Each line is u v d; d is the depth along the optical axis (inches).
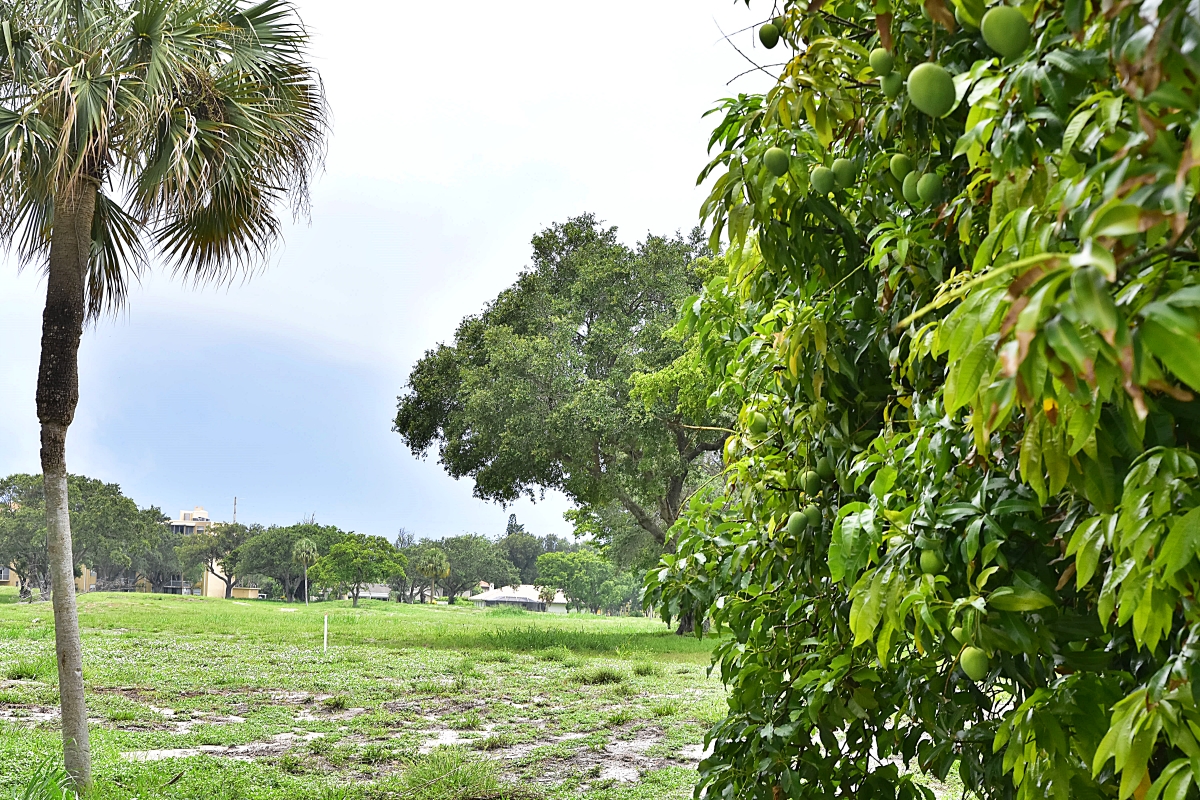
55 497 235.6
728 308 118.5
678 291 844.0
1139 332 27.9
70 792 216.1
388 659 657.0
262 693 465.4
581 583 3149.6
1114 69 37.6
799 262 81.4
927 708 88.3
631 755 319.0
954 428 67.7
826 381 92.0
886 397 91.7
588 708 428.8
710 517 127.7
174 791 248.4
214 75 265.1
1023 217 39.3
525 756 314.8
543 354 799.7
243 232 289.7
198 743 326.6
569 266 925.8
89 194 246.8
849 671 93.0
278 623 1090.7
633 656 722.2
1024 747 59.2
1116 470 44.6
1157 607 44.4
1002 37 42.9
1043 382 29.1
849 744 97.9
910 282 82.5
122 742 316.8
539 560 3184.1
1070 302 25.9
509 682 527.2
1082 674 59.4
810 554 100.7
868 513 71.8
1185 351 26.9
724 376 123.8
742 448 113.3
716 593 120.6
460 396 872.9
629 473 834.2
